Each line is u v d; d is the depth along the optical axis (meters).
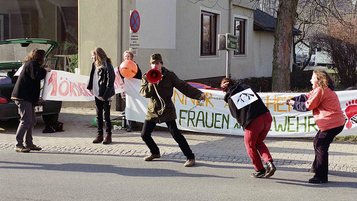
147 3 15.09
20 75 8.59
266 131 7.12
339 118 6.93
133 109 10.66
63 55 15.55
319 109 7.02
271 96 9.99
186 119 10.52
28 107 8.62
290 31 14.25
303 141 10.03
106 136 9.51
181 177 7.16
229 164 8.08
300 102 7.58
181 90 7.80
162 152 8.80
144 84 7.82
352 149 9.23
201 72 19.11
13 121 12.10
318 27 29.48
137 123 11.05
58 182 6.75
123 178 7.04
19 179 6.88
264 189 6.57
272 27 25.70
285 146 9.52
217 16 20.59
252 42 24.62
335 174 7.49
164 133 10.67
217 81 19.28
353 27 21.77
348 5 22.28
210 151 8.98
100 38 14.23
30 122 8.70
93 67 9.39
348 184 6.92
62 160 8.16
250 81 21.94
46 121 10.71
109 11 14.07
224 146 9.45
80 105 14.45
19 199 5.92
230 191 6.44
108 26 14.12
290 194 6.35
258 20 26.30
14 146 9.27
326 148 6.95
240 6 22.47
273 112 10.01
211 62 19.95
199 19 18.69
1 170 7.41
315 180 6.93
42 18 17.30
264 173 7.17
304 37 32.66
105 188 6.48
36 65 8.52
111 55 14.13
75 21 16.69
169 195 6.20
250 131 7.03
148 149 9.07
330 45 23.64
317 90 6.93
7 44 11.63
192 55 18.31
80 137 10.18
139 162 8.11
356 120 9.55
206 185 6.73
